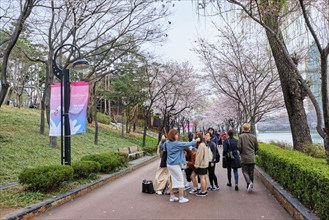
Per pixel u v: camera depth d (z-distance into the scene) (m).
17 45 21.81
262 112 24.58
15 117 23.61
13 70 34.91
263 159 12.03
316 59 11.64
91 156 12.46
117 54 22.67
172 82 29.23
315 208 5.28
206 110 46.44
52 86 10.16
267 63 18.61
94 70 20.86
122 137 31.02
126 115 37.09
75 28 16.08
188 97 33.59
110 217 6.15
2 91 10.41
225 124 55.28
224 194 8.47
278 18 8.40
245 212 6.44
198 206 7.02
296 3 7.74
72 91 9.80
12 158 13.32
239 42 19.31
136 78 28.89
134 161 18.00
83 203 7.48
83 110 9.73
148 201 7.66
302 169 6.02
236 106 29.41
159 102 33.22
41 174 7.66
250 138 8.71
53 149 16.70
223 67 21.64
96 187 9.73
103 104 46.62
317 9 8.05
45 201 6.90
